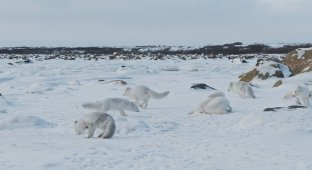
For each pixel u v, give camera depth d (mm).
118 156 9922
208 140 12242
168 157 9953
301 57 35844
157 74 45594
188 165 9156
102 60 80000
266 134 12734
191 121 15844
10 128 14359
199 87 28484
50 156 9602
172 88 30453
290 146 11141
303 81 28594
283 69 33656
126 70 47719
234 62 64312
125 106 16875
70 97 25328
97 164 9117
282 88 27625
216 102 17453
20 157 9477
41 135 12992
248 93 23391
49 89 30234
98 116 12727
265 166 8961
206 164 9242
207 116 16891
